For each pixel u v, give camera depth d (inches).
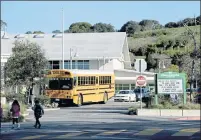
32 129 943.7
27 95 1717.5
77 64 2723.9
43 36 2942.9
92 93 1840.6
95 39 2898.6
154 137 775.7
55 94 1716.3
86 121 1147.3
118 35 2930.6
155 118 1229.1
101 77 1924.2
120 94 2102.6
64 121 1152.8
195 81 1963.6
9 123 1114.7
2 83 1815.9
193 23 2281.0
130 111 1374.3
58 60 2714.1
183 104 1347.2
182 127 957.2
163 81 1375.5
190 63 2191.2
